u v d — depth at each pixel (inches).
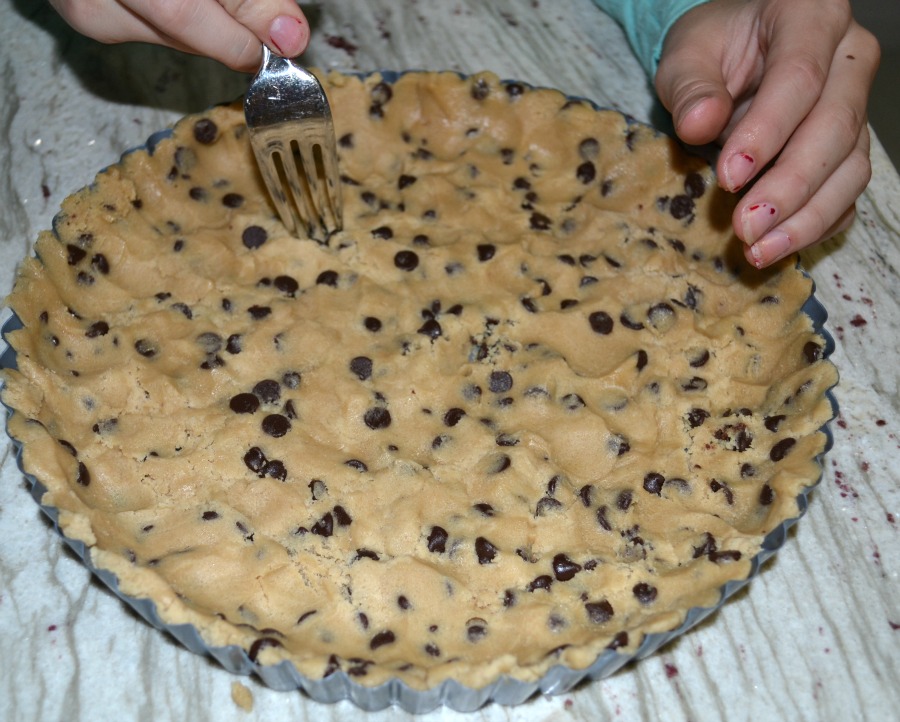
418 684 16.2
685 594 17.3
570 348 20.1
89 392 18.9
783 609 18.7
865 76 20.7
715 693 18.0
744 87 22.1
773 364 19.9
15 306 18.7
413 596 17.4
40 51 25.0
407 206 21.6
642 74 25.6
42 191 22.9
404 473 18.5
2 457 19.6
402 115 22.3
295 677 16.5
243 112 21.3
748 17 21.9
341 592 17.5
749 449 19.1
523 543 18.1
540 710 17.7
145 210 21.0
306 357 19.8
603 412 19.4
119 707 17.4
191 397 19.3
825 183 20.0
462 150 22.4
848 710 17.9
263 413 19.2
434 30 26.1
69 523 16.7
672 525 18.3
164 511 18.1
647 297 20.6
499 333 20.2
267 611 17.3
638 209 21.7
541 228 21.5
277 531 18.0
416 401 19.5
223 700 17.6
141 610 16.7
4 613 18.1
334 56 25.3
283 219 20.7
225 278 20.6
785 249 19.4
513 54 25.8
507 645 17.1
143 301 20.1
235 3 18.3
